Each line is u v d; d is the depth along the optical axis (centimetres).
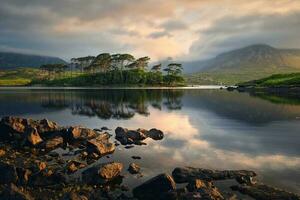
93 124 5619
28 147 3638
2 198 1966
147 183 2244
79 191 2248
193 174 2473
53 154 3322
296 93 13488
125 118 6384
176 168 2575
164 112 7281
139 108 8219
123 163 2961
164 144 3788
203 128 4928
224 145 3688
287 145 3641
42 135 4194
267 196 2061
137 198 2148
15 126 4203
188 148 3559
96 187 2348
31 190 2272
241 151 3381
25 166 2656
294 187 2280
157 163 2959
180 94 14175
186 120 5894
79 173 2689
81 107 8562
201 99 10969
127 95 13312
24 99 11238
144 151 3441
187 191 2123
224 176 2448
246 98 11062
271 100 9956
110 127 5253
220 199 1969
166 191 2178
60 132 4116
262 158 3081
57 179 2438
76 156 3256
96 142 3425
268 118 5912
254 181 2388
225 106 8325
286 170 2678
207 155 3231
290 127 4897
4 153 3288
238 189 2216
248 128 4853
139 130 4347
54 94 14050
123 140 3912
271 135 4266
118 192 2244
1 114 7062
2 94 14275
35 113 7275
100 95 13250
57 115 6931
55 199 2106
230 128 4881
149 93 14925
